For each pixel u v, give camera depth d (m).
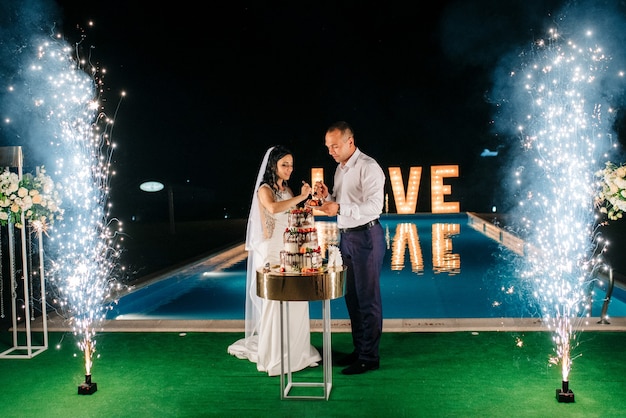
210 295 9.20
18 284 8.16
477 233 16.55
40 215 5.12
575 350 5.07
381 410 3.94
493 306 7.86
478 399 4.09
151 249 13.97
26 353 5.28
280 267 4.29
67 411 4.02
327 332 4.19
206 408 4.03
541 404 3.99
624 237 14.20
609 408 3.91
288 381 4.40
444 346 5.25
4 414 3.98
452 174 21.97
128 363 4.98
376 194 4.55
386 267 11.11
